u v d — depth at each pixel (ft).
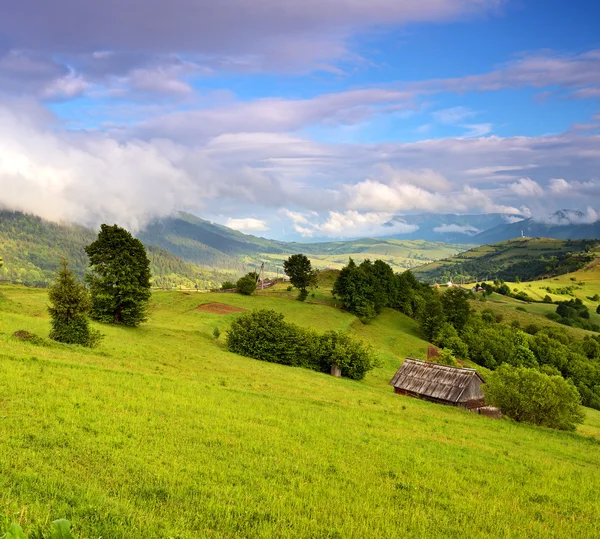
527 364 408.67
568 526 67.87
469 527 61.26
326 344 250.16
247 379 173.27
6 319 183.93
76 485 51.29
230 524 50.21
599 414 306.96
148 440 76.95
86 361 142.20
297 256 447.01
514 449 124.57
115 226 243.81
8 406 80.59
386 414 146.20
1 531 25.45
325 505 60.90
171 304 355.15
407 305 491.72
